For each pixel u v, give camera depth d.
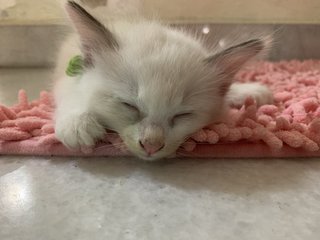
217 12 0.28
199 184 0.13
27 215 0.11
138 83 0.14
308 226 0.11
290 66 0.27
